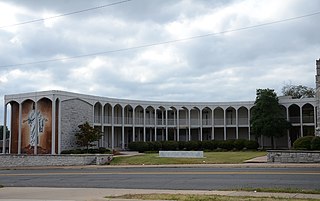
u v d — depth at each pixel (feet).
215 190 49.93
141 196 44.24
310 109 191.21
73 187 58.54
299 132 191.93
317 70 142.10
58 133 147.33
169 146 175.73
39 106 152.97
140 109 198.80
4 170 105.50
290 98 193.98
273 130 173.37
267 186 52.37
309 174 67.26
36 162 119.65
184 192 48.37
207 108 202.39
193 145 176.65
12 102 160.56
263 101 175.32
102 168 100.63
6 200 45.06
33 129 153.38
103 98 173.47
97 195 47.34
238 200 39.58
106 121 178.70
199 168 89.81
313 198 40.52
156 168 93.91
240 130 206.49
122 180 66.90
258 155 125.39
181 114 207.51
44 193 51.29
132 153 158.30
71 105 154.61
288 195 43.45
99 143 174.29
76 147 154.81
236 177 65.41
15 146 158.30
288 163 96.22
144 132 191.31
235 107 196.85
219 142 175.63
